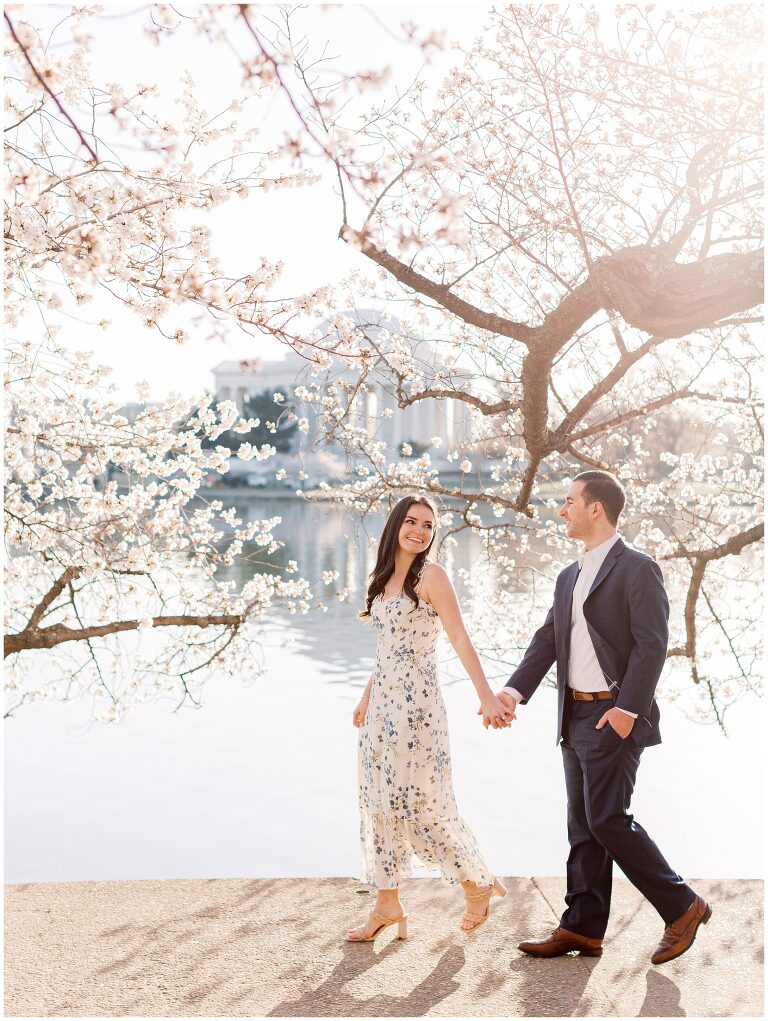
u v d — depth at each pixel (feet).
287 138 7.30
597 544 11.44
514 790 26.43
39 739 33.53
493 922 12.05
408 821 11.25
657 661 10.64
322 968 10.64
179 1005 9.69
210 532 19.54
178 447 17.42
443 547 21.07
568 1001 9.79
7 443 15.03
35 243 8.89
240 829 24.11
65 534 16.08
